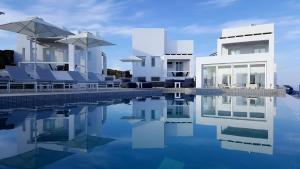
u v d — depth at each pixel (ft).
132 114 24.86
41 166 9.19
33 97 28.48
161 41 108.17
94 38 49.85
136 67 107.34
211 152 11.47
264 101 40.88
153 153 11.26
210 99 45.57
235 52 85.66
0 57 62.59
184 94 60.85
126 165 9.62
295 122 19.83
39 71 40.06
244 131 16.24
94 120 20.61
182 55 107.76
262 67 72.49
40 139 13.56
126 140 13.65
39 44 64.49
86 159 10.18
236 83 76.33
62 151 11.22
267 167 9.49
